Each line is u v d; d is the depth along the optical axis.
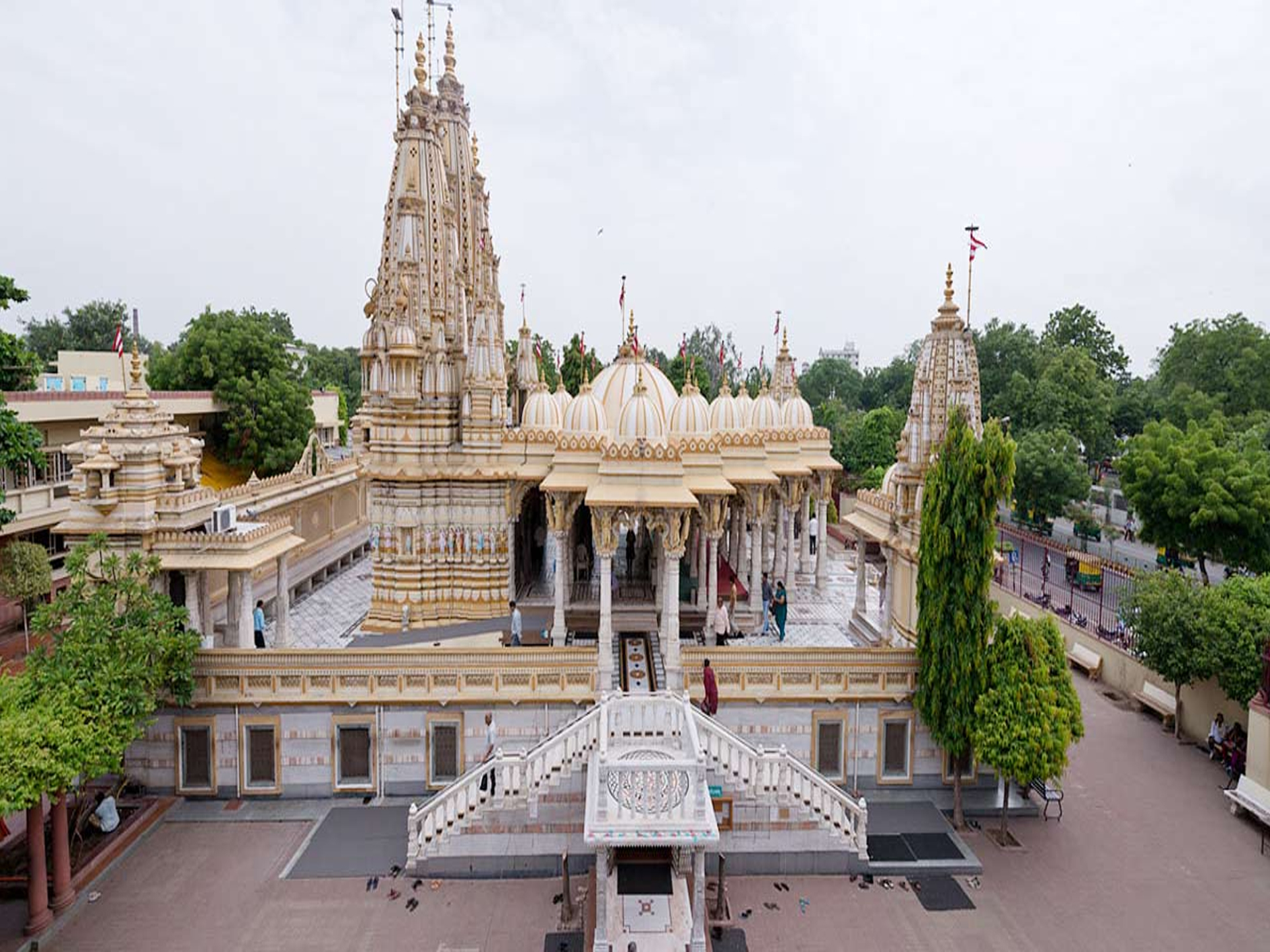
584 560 42.94
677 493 29.36
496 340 38.22
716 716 28.98
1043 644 25.97
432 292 38.31
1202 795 29.92
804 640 36.81
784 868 25.03
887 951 21.23
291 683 28.23
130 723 23.89
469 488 37.91
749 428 41.81
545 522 48.16
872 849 25.67
